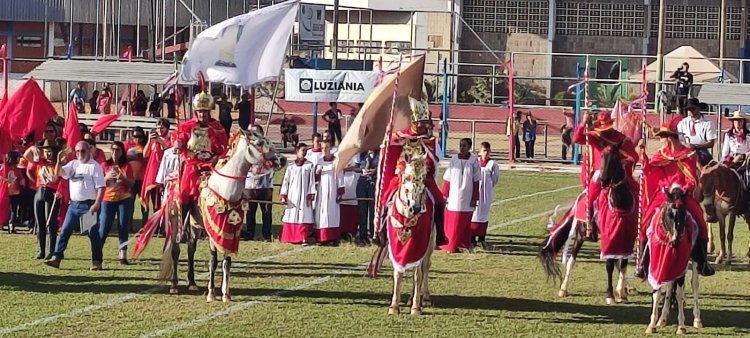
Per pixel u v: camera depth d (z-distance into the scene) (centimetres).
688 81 4891
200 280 2162
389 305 1952
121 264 2320
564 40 7575
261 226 2970
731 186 2480
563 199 3688
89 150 2230
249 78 2539
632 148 1956
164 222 2209
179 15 6391
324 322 1797
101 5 6462
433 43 7081
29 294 1988
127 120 4234
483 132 6125
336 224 2669
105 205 2275
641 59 7081
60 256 2225
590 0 7625
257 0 6544
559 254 2533
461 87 7194
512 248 2655
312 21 6231
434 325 1792
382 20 7100
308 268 2325
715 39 7556
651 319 1800
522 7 7494
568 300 2030
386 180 1875
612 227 1961
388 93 1972
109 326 1742
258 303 1942
